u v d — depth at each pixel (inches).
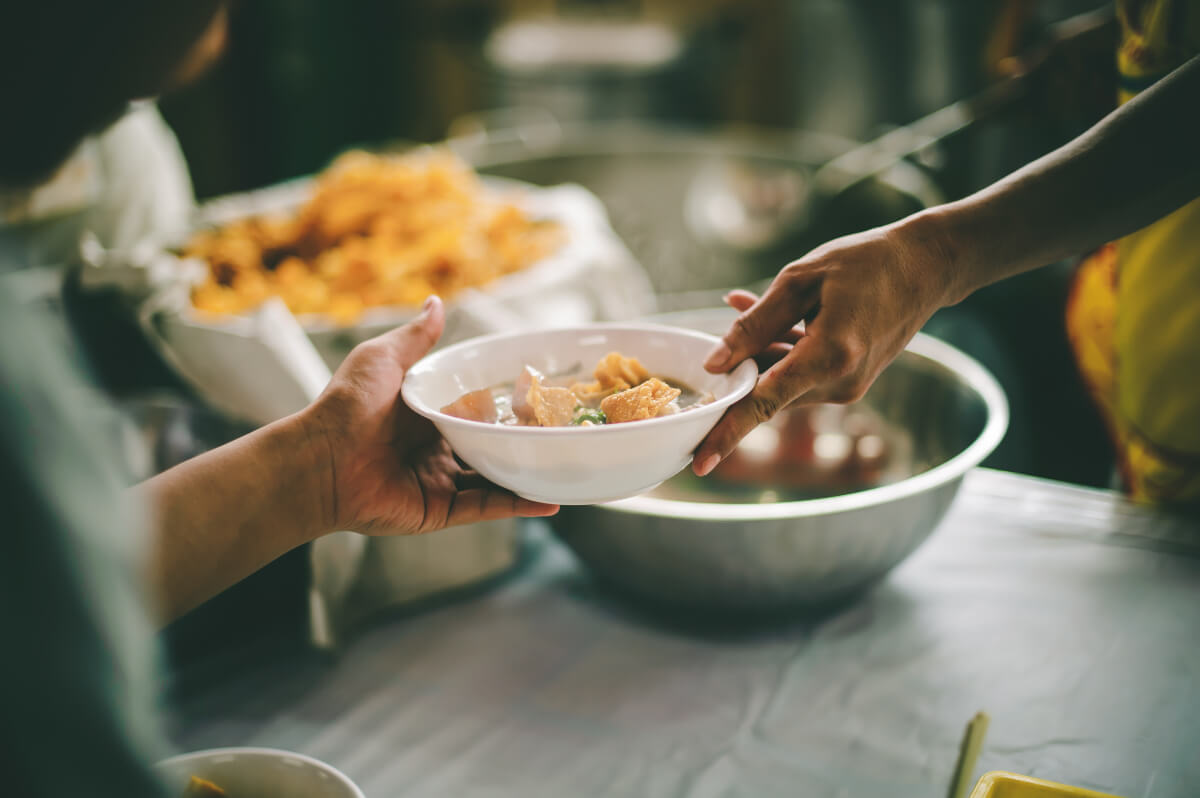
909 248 23.4
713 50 111.6
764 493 36.1
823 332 21.9
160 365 42.7
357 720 27.6
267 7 117.7
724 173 88.3
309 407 23.4
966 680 28.0
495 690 28.8
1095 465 59.1
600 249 54.4
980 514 36.6
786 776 24.6
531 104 116.6
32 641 9.7
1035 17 68.4
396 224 52.7
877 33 98.3
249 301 45.7
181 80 18.2
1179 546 33.8
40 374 10.3
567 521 29.2
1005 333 62.5
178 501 21.5
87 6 14.2
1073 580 32.4
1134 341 35.7
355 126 127.3
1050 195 24.4
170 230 61.2
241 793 19.5
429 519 25.3
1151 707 26.4
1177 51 30.8
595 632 31.4
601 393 22.6
